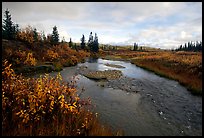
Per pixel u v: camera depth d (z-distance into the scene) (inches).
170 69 1099.9
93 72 1008.9
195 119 370.3
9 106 240.8
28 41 1339.8
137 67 1443.2
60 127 233.0
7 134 202.7
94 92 559.8
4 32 1369.3
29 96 239.6
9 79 280.1
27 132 212.2
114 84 704.4
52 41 1870.1
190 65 1029.2
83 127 252.2
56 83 295.7
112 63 1822.1
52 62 1147.3
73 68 1177.4
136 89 628.4
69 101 314.0
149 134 299.6
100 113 379.6
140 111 409.1
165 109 426.9
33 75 777.6
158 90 619.5
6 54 868.0
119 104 453.4
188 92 594.2
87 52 3016.7
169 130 318.3
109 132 267.3
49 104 261.9
